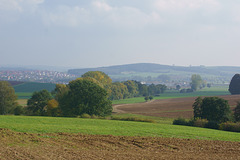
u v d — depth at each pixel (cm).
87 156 1964
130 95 19150
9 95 7900
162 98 18750
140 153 2162
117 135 3008
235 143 2834
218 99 6500
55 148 2178
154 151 2269
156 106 12825
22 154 1919
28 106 8031
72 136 2791
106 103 7188
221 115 6350
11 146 2155
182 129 4147
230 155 2216
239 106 6481
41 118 5194
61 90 8162
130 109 11756
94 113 6919
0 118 4756
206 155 2181
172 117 8819
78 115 6812
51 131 3041
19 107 7888
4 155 1872
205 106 6512
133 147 2400
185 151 2317
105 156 1994
